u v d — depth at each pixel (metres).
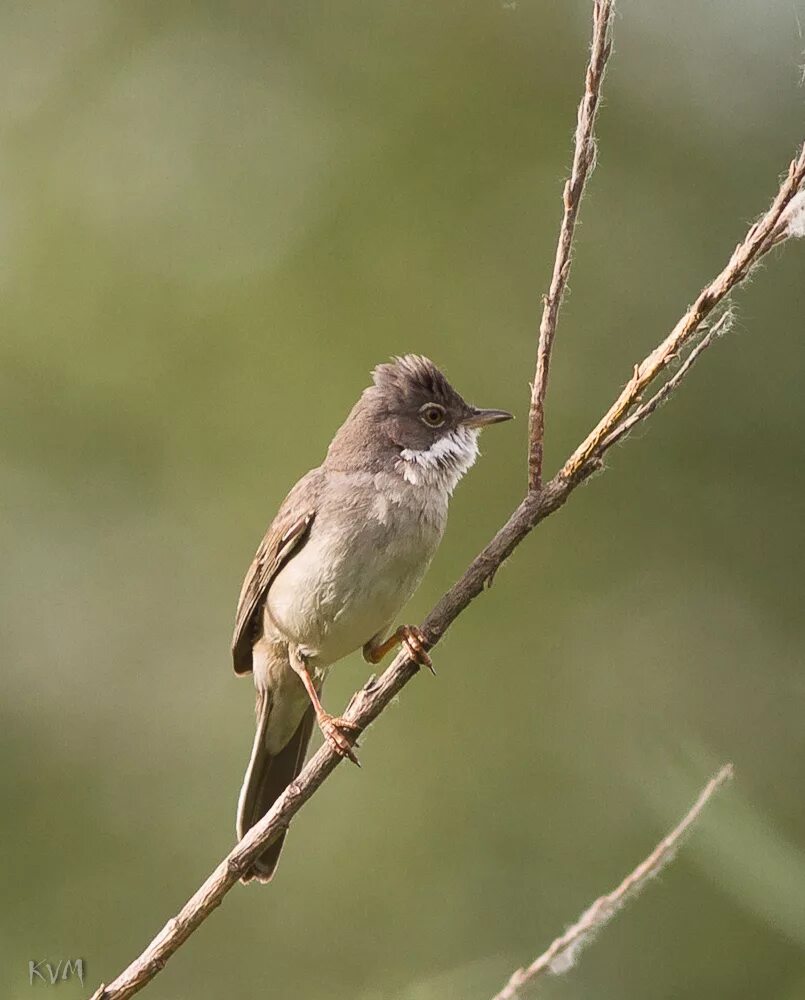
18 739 14.27
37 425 14.73
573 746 12.84
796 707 12.66
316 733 12.91
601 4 5.83
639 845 11.93
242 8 15.32
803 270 13.68
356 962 12.10
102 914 12.99
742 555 13.29
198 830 13.84
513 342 14.00
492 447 13.80
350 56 14.98
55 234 14.91
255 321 14.51
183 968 12.29
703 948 9.41
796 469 13.41
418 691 13.25
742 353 13.66
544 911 11.75
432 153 14.52
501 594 13.48
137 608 14.68
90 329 14.69
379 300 14.29
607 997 9.20
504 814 12.56
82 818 13.91
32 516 14.73
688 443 13.62
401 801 12.87
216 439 14.55
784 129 14.10
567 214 6.03
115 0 15.45
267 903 12.56
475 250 14.29
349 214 14.54
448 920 11.92
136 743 14.34
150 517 14.66
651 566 13.42
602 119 14.31
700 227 14.05
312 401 14.27
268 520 14.27
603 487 13.65
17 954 12.31
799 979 8.91
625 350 13.88
